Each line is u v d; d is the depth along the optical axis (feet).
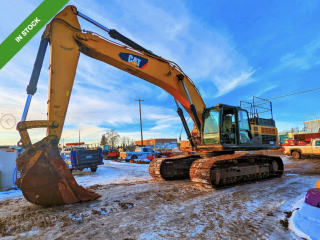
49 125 13.89
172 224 10.86
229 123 23.24
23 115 13.46
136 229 10.23
